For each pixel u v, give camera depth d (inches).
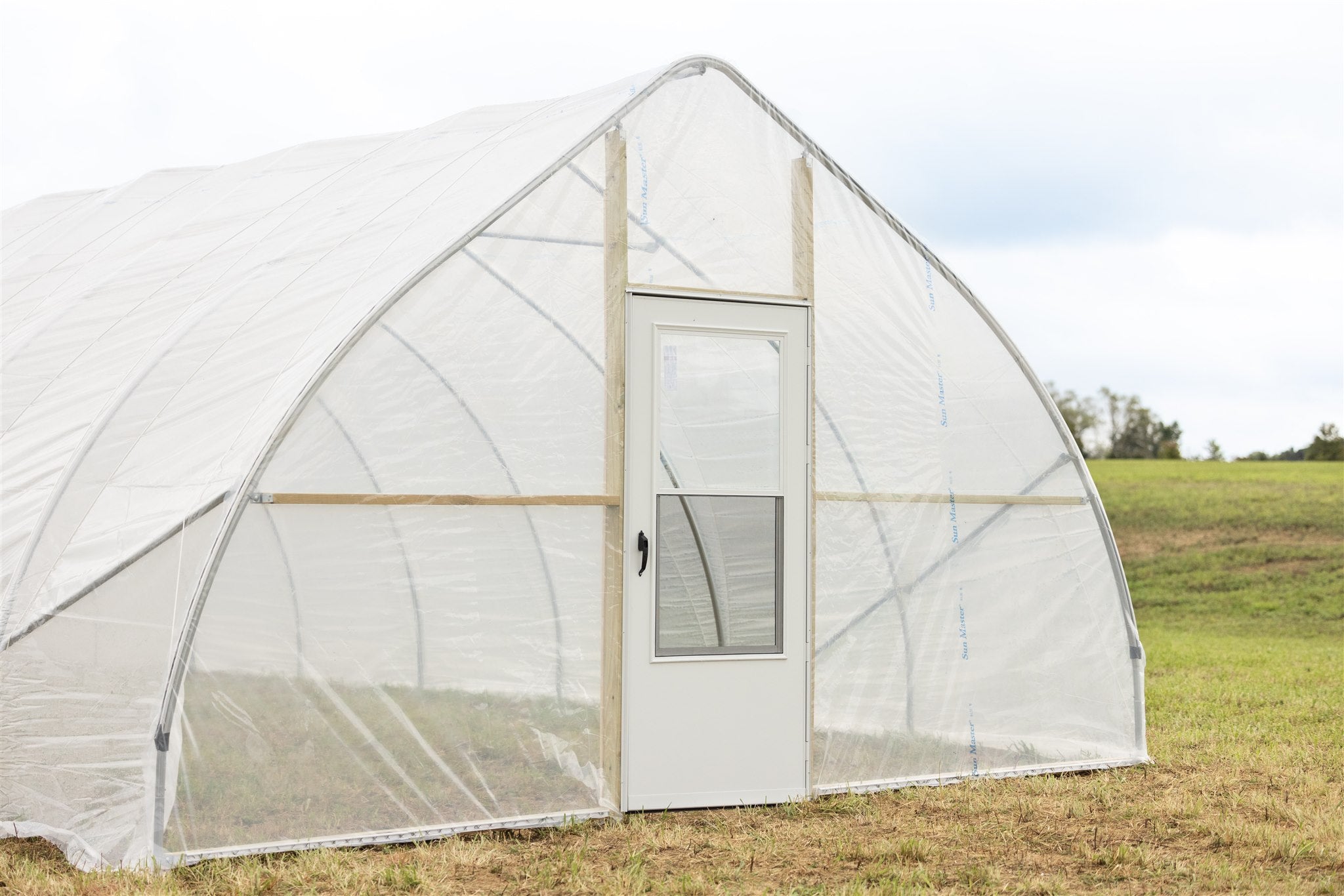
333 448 214.2
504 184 241.9
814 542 257.6
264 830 203.8
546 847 212.7
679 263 249.1
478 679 224.7
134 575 215.0
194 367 241.4
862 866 206.7
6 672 225.8
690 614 244.7
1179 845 223.8
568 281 238.8
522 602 229.6
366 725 213.9
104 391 255.6
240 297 254.8
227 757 201.5
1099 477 1293.1
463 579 224.7
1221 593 893.2
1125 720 290.0
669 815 236.2
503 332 231.9
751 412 253.9
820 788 254.5
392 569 218.5
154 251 313.4
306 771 208.2
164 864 193.3
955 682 271.4
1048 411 288.2
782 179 263.3
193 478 217.6
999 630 277.4
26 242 366.6
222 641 202.5
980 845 221.6
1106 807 247.8
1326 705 403.5
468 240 228.7
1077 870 207.6
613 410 239.8
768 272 258.7
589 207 242.2
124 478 229.8
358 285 232.2
